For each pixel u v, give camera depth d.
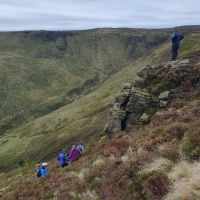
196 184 10.10
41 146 158.62
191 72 32.25
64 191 15.30
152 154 14.09
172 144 14.20
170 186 10.87
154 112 29.50
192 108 20.95
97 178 14.93
